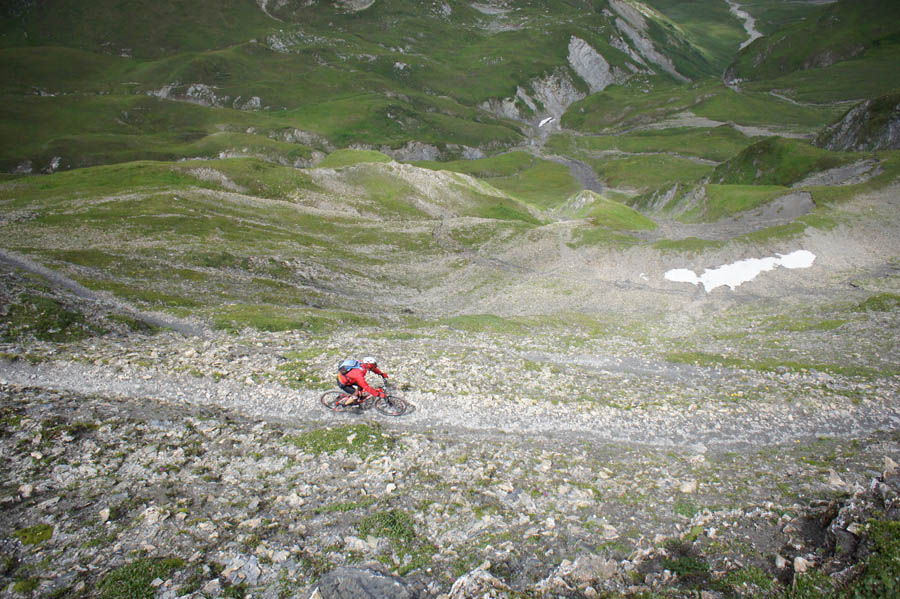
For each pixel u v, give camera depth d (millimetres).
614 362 41094
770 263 94250
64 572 11844
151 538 13320
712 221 154000
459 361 34156
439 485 17328
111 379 25297
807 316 63031
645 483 18516
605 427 25250
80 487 15594
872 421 27484
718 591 10953
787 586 10586
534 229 132250
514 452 21094
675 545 13477
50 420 19422
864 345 45938
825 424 27016
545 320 61250
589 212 164750
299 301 67625
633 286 91562
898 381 33812
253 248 94312
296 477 17375
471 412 25297
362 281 88312
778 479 19062
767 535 13273
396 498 16250
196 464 17781
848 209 121062
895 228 106250
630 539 14266
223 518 14531
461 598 11133
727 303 77250
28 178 146000
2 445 17328
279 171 170625
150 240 89625
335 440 20031
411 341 41844
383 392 24453
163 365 27531
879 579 9258
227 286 68000
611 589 11367
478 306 79438
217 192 136125
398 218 157000
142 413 21641
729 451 23438
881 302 60375
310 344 37094
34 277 51844
